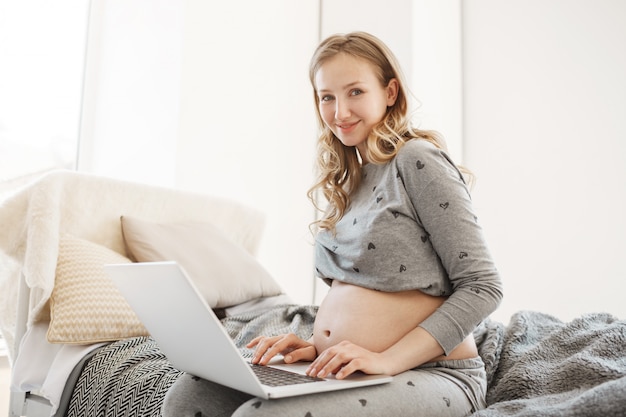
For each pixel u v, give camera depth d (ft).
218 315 6.03
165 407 2.93
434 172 3.26
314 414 2.50
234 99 8.83
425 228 3.27
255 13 9.23
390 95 3.76
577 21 8.68
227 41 8.78
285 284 9.51
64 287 4.81
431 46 9.27
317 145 4.11
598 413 2.35
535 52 9.05
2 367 7.43
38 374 4.59
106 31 8.95
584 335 3.76
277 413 2.44
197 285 5.70
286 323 5.47
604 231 8.12
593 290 8.13
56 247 5.05
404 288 3.20
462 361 3.25
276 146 9.47
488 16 9.61
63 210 5.56
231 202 7.32
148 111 8.37
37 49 8.44
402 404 2.72
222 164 8.60
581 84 8.55
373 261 3.29
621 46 8.25
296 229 9.73
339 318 3.32
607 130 8.25
